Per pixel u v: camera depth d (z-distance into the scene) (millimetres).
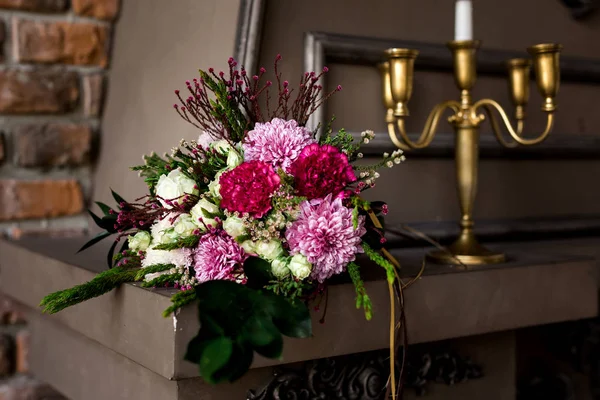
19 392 1358
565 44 1385
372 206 848
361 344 856
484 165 1298
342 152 857
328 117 1113
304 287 769
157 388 842
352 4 1155
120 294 850
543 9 1356
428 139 1052
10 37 1344
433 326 917
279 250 767
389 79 1033
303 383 880
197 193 822
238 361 664
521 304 997
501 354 1083
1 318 1344
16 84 1340
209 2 1110
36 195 1372
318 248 752
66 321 1010
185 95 1117
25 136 1355
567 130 1382
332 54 1111
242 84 961
